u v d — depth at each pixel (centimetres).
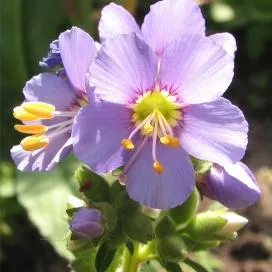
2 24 14
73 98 6
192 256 11
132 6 12
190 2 5
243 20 17
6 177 12
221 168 6
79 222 6
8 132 14
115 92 5
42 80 6
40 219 11
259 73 17
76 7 15
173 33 5
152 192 5
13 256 12
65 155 6
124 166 6
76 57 6
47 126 6
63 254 11
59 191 12
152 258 7
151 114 6
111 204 6
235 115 5
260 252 13
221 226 6
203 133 5
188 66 5
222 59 5
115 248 6
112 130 5
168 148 6
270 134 15
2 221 12
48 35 15
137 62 5
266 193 14
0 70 15
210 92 5
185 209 6
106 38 6
